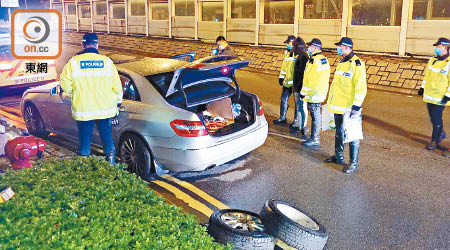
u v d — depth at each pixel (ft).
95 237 8.49
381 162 22.06
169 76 19.62
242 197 17.71
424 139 25.99
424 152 23.66
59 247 8.00
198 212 16.26
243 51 57.98
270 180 19.54
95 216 9.41
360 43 49.60
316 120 24.18
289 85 27.89
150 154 19.02
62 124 22.72
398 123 29.43
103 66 16.33
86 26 94.53
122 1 83.66
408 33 45.60
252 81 45.34
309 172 20.62
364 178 19.95
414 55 45.62
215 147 18.22
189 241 9.34
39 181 10.95
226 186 18.78
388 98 37.17
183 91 18.34
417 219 16.11
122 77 20.22
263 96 37.96
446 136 26.48
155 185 18.66
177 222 9.88
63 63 56.65
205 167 18.29
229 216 13.35
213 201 17.26
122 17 85.10
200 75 19.83
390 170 20.97
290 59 27.45
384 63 43.75
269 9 59.67
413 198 17.89
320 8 53.62
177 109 18.17
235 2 63.57
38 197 9.80
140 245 8.75
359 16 49.88
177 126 17.84
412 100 36.37
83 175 11.53
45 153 21.39
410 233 15.10
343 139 20.68
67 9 99.35
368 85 42.50
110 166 12.45
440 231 15.28
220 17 66.18
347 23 50.44
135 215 9.86
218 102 21.67
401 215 16.40
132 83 19.70
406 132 27.37
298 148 24.18
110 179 11.41
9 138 23.16
